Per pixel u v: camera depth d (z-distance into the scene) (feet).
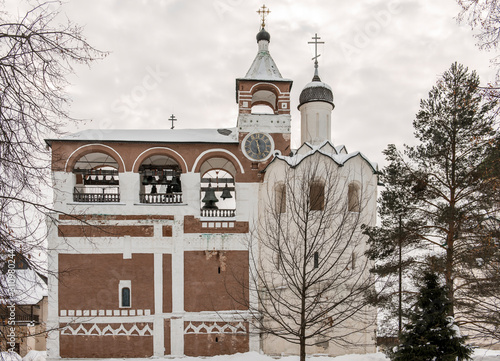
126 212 99.30
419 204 74.90
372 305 75.05
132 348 95.86
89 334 95.50
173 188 107.96
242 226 101.50
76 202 97.96
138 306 97.04
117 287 97.04
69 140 99.14
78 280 96.37
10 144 31.60
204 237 100.22
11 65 31.27
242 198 102.53
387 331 74.95
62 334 95.04
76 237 97.09
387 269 74.43
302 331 55.88
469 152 70.03
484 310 65.87
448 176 71.56
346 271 88.43
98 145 100.68
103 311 96.22
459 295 68.28
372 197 95.35
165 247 99.45
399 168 75.25
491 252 61.77
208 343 96.84
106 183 105.91
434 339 49.78
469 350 50.62
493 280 60.70
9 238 32.68
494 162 55.31
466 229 67.10
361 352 89.86
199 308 98.12
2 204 32.22
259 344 96.78
